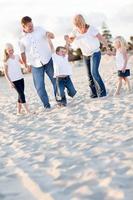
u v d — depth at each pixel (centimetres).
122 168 420
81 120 741
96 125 671
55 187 399
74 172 436
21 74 960
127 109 747
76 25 941
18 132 746
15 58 952
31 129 750
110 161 452
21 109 1082
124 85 1174
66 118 790
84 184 393
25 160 525
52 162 492
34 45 932
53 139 625
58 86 952
